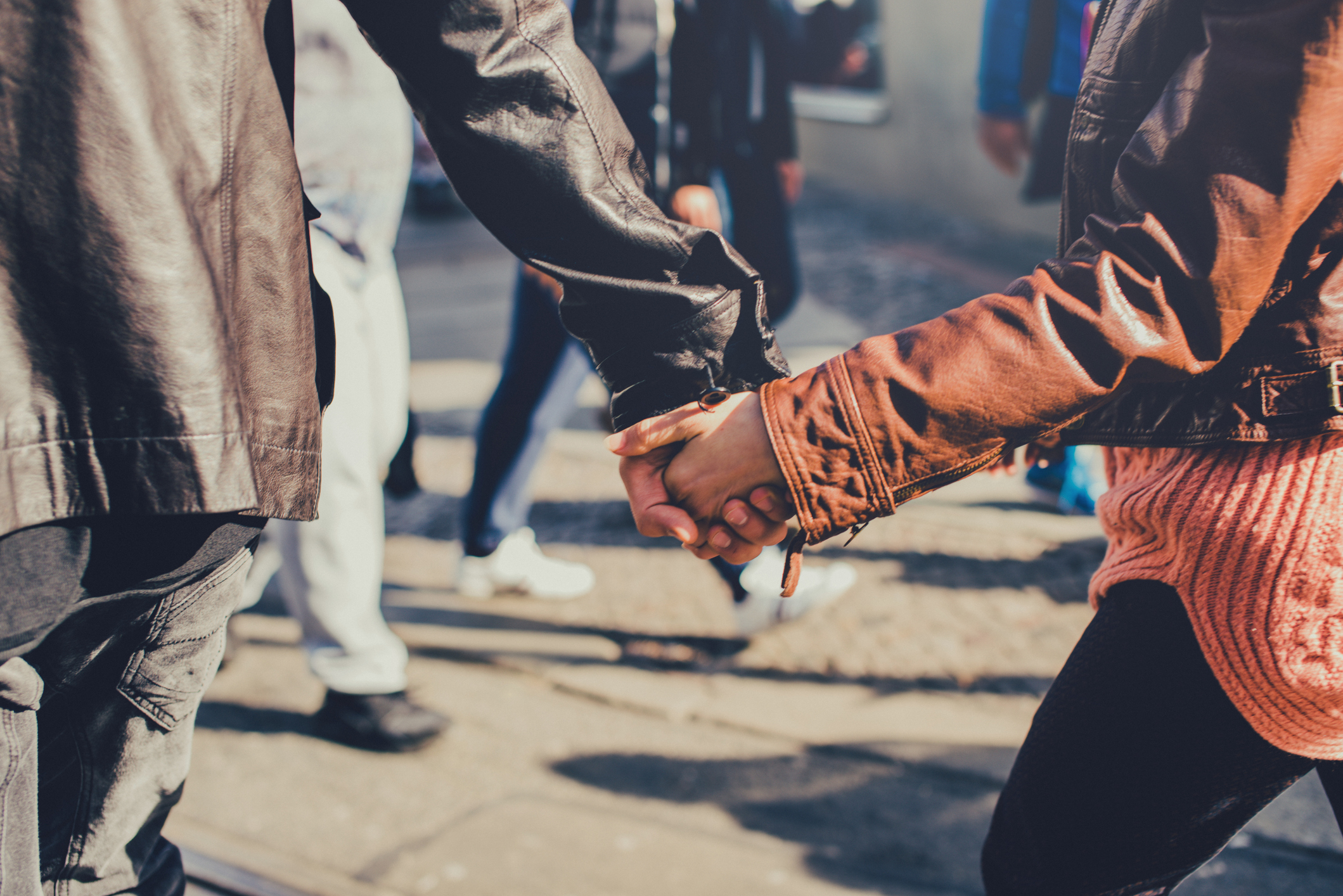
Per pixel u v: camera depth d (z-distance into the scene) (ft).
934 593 9.47
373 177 7.04
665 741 7.76
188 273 2.69
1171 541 3.11
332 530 7.36
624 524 11.47
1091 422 3.26
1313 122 2.58
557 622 9.58
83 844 3.54
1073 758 3.29
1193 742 3.12
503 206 3.42
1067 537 10.24
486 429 9.55
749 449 3.21
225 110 2.82
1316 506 2.87
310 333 3.21
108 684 3.37
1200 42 2.89
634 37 7.57
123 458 2.68
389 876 6.39
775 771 7.34
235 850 6.64
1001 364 2.89
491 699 8.45
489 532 9.89
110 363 2.64
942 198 26.40
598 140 3.37
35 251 2.58
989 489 11.41
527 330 9.16
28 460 2.60
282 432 3.10
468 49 3.21
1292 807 6.55
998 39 9.88
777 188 8.52
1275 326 2.87
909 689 8.13
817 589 9.21
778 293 8.49
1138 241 2.81
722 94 7.91
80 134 2.55
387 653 7.77
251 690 8.73
